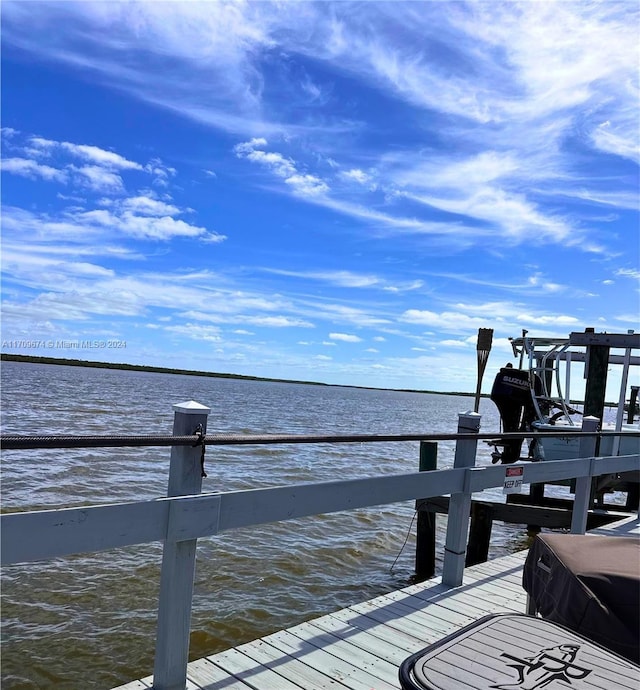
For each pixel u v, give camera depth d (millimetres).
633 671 1816
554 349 11609
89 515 2322
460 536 4539
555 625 2119
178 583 2688
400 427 34094
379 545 8109
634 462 7062
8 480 10188
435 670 1773
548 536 3197
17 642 4699
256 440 2898
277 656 3242
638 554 2855
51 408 27797
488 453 22344
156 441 2477
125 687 2742
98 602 5539
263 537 7930
